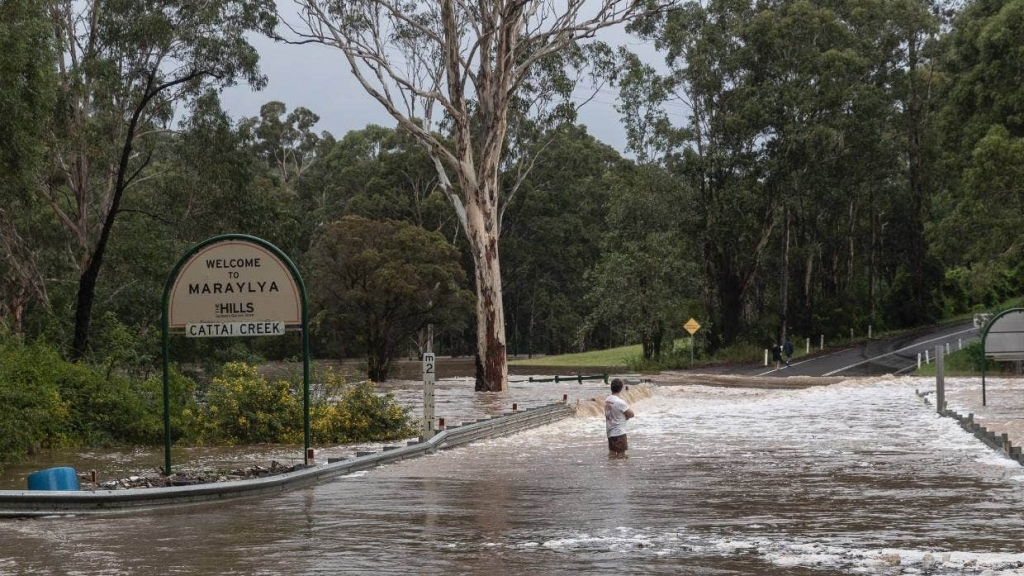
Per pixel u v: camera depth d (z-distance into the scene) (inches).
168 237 1916.8
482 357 1843.0
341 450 842.8
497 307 1841.8
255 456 789.2
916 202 3393.2
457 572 309.9
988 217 2162.9
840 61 2770.7
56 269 1924.2
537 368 3218.5
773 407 1290.6
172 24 1738.4
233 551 350.9
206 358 1637.6
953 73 3080.7
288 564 325.7
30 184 1221.1
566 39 1792.6
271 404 937.5
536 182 4158.5
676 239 2847.0
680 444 810.8
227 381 952.9
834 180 3063.5
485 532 388.5
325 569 316.5
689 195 2851.9
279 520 427.2
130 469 697.6
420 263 2610.7
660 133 2812.5
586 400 1283.2
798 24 2795.3
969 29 2488.9
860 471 604.7
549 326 4244.6
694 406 1328.7
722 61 2832.2
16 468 722.2
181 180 1967.3
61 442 885.2
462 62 1822.1
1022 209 2178.9
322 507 467.2
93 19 1733.5
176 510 464.1
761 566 316.8
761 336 3053.6
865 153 3009.4
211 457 784.9
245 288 590.2
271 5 1743.4
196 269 591.2
